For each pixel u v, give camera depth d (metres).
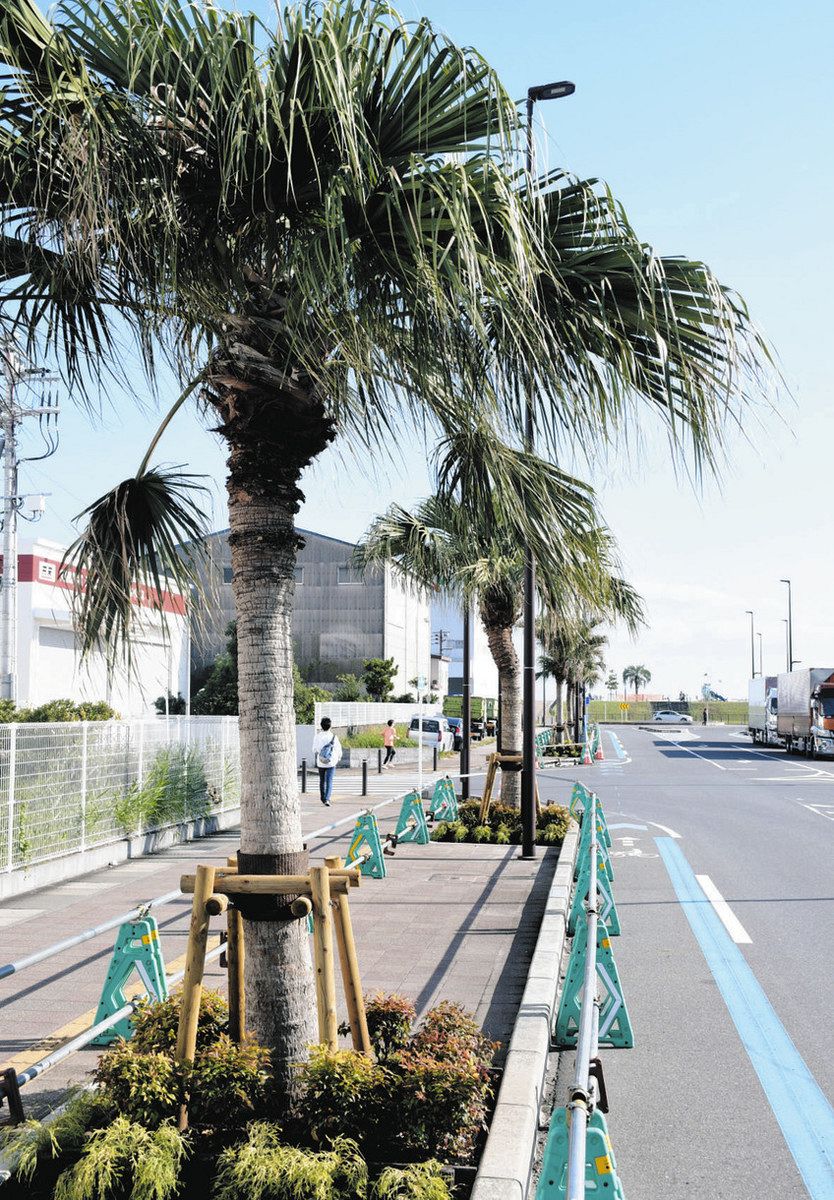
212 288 4.31
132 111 3.81
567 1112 3.20
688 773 36.19
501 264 3.91
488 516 5.33
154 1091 4.40
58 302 4.63
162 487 5.63
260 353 4.71
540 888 11.80
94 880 12.45
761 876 13.95
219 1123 4.45
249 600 4.84
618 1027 6.95
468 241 3.62
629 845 17.16
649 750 54.91
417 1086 4.40
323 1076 4.40
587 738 45.72
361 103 3.88
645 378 4.64
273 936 4.70
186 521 5.71
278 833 4.75
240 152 3.83
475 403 4.21
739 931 10.49
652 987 8.41
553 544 5.11
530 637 14.38
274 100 3.56
